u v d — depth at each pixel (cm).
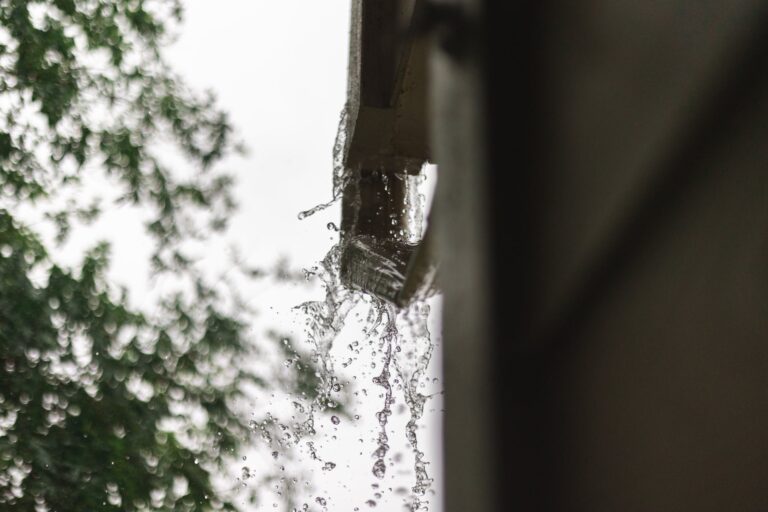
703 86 54
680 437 58
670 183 60
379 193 329
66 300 708
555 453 83
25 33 769
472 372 98
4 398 667
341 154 349
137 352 744
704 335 55
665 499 60
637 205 64
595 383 73
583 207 77
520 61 99
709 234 55
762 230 50
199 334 783
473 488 96
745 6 50
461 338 105
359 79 292
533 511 87
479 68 105
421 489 284
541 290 87
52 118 769
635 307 65
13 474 645
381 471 288
